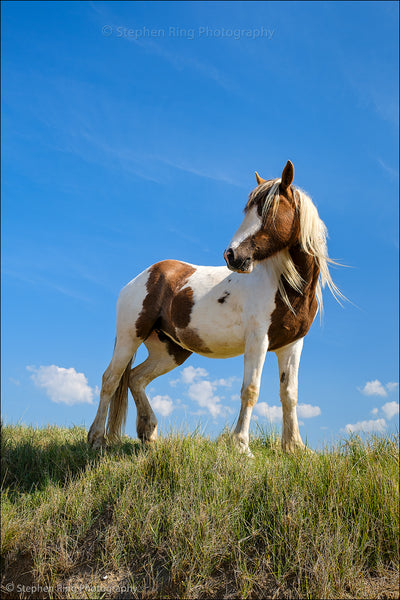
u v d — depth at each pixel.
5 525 3.30
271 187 4.02
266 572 2.62
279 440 4.84
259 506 3.01
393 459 3.36
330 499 2.90
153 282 5.21
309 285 4.27
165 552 2.89
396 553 2.59
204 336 4.64
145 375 5.45
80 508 3.37
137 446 4.93
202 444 4.01
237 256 3.91
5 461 4.45
